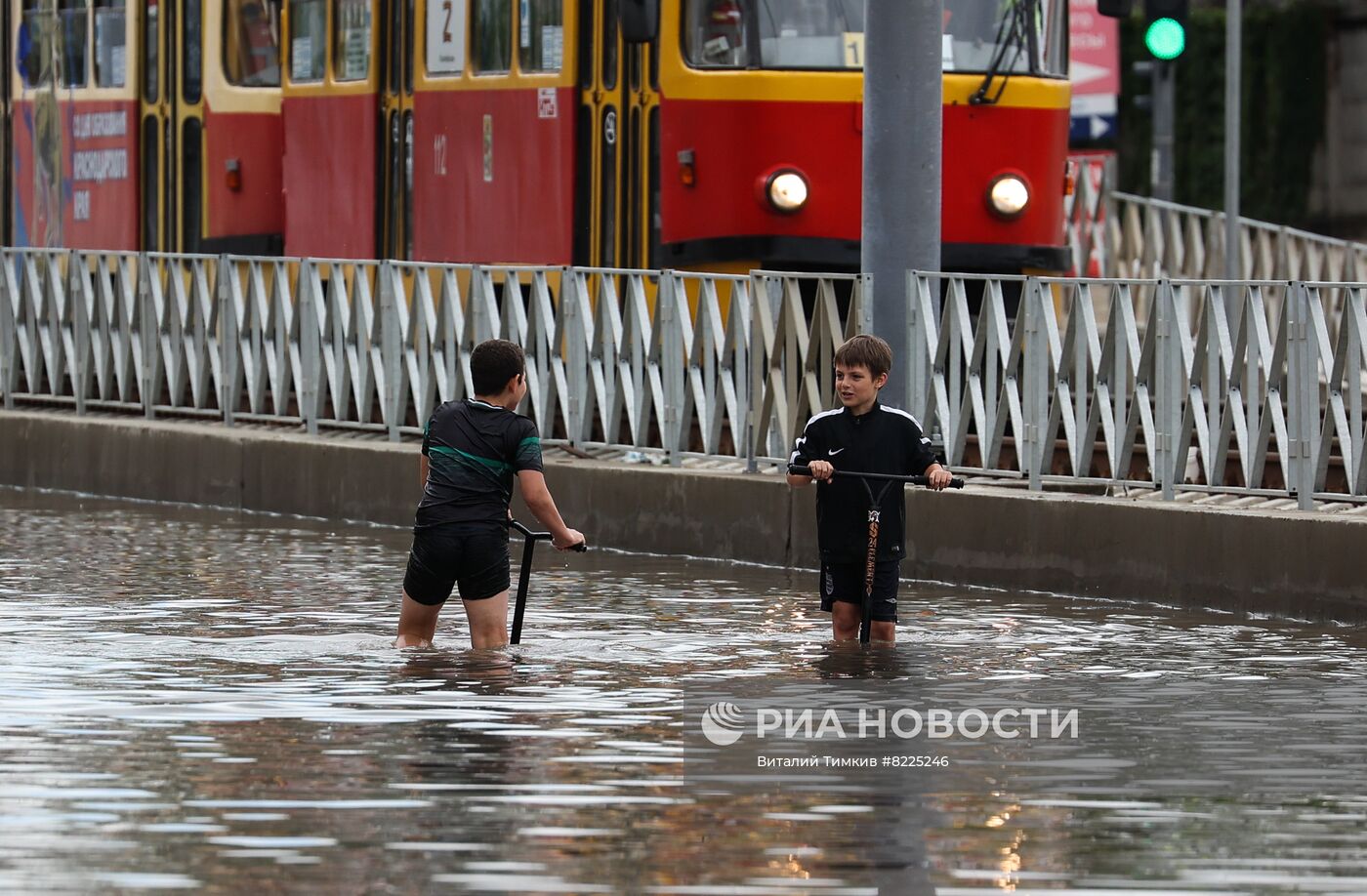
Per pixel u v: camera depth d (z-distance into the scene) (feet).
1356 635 115.03
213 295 186.70
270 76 228.02
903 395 144.05
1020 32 187.52
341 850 69.31
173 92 229.45
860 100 182.60
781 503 142.92
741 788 78.33
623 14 173.58
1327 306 151.53
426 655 106.73
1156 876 67.31
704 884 65.82
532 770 80.79
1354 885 66.49
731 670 103.14
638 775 80.18
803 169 181.98
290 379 180.75
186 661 104.58
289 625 116.37
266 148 226.58
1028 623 119.34
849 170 182.80
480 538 109.09
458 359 166.30
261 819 73.20
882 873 67.21
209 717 90.38
